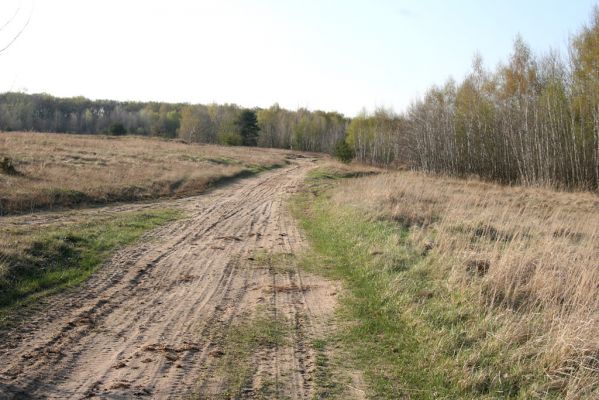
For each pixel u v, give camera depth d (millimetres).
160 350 6531
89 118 109625
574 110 37000
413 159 56969
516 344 6180
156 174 28609
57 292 8688
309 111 116312
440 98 53344
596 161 34062
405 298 8242
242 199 24344
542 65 41500
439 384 5672
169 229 15477
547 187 33938
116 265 10812
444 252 10305
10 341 6527
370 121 71812
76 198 18938
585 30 35781
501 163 44844
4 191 17062
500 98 43750
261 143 101812
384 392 5590
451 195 22516
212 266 11234
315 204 22594
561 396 5121
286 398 5391
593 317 6414
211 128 102000
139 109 135000
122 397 5234
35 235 11703
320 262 11805
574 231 13453
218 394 5414
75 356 6227
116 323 7488
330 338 7168
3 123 75500
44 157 29031
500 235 12844
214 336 7121
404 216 15484
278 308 8453
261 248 13281
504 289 7922
